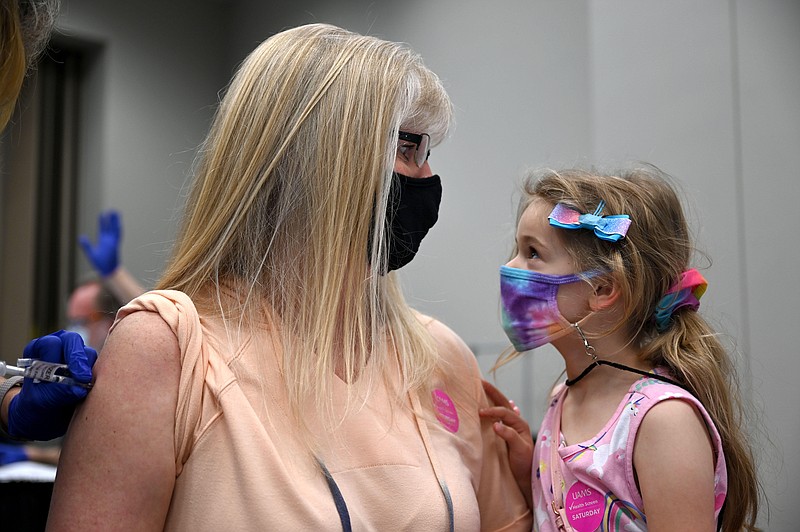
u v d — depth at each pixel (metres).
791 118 3.14
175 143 5.26
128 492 0.93
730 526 1.29
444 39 3.92
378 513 1.04
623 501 1.23
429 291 3.93
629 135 3.15
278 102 1.12
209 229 1.11
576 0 3.31
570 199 1.34
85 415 0.96
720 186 3.02
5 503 1.78
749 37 3.04
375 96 1.14
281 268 1.12
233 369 1.02
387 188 1.14
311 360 1.07
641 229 1.33
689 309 1.36
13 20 1.01
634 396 1.25
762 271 3.02
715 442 1.22
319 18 4.66
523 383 3.44
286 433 1.02
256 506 0.95
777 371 2.99
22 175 5.04
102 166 5.00
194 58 5.38
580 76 3.27
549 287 1.33
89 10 4.97
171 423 0.96
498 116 3.62
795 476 2.94
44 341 1.03
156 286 1.14
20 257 5.02
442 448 1.18
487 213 3.63
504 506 1.34
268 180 1.12
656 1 3.14
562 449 1.32
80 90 5.17
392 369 1.20
